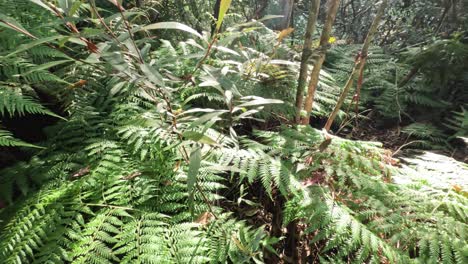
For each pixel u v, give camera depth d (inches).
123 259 42.3
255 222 66.2
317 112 92.7
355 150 70.3
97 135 64.2
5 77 61.9
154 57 81.8
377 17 72.8
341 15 222.1
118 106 67.8
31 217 46.7
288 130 70.2
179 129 53.2
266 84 86.0
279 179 51.9
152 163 57.9
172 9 127.5
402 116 123.4
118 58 35.8
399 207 54.8
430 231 50.5
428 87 125.1
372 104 129.0
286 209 55.4
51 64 37.7
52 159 58.1
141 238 45.0
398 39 194.5
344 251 48.4
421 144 103.1
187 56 43.0
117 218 49.8
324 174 62.1
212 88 78.9
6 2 64.0
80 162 58.7
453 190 62.1
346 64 134.1
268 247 51.3
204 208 52.1
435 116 119.5
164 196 52.6
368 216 52.9
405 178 68.4
